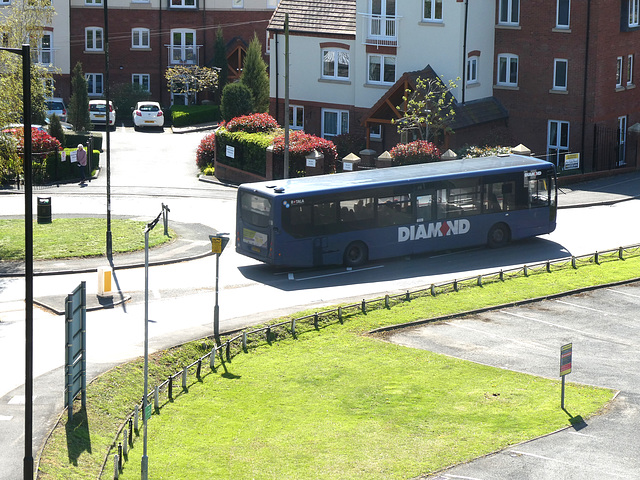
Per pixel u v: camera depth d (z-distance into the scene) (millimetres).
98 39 77438
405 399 25328
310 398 25469
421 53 56469
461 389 25984
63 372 25922
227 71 77625
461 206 39344
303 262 36375
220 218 45562
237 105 62250
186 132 70750
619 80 57062
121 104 76062
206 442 22875
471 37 55719
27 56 20172
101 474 20812
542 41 55812
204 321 30672
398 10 56719
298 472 21250
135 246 39656
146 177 55906
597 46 54062
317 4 61938
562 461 21594
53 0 74688
